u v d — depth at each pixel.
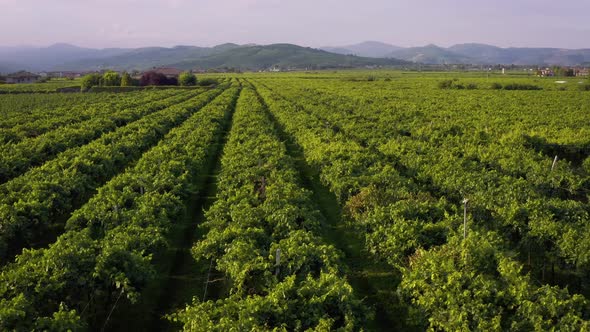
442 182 22.06
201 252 14.86
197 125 39.41
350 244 19.28
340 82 118.44
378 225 16.25
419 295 12.28
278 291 11.45
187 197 22.47
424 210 17.00
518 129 35.53
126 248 14.40
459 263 13.03
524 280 12.06
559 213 17.61
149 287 15.90
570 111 52.31
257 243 14.81
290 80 133.50
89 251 13.45
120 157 27.91
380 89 91.00
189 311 11.13
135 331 13.59
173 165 24.02
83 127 38.62
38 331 10.45
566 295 11.42
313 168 29.88
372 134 35.22
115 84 108.06
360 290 15.86
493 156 26.94
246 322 10.30
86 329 12.99
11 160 26.39
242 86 111.31
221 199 19.53
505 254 14.19
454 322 10.98
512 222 16.73
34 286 12.15
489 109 53.72
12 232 16.59
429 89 91.44
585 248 14.05
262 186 20.22
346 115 45.50
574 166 31.75
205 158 31.69
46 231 20.09
